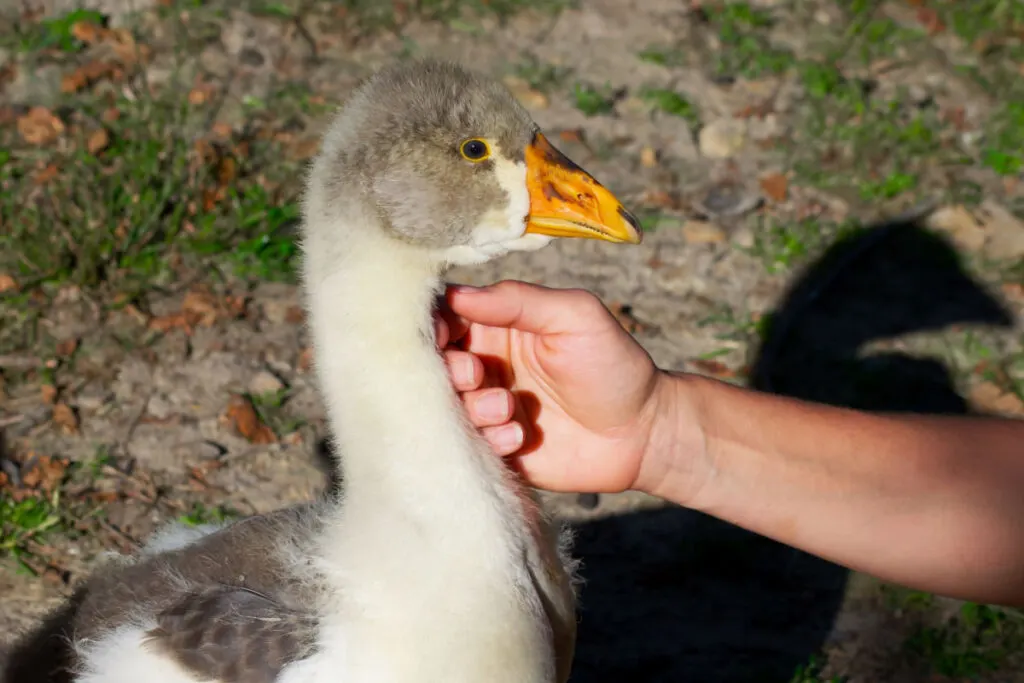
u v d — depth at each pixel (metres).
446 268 0.86
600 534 1.17
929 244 1.47
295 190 1.42
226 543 0.87
